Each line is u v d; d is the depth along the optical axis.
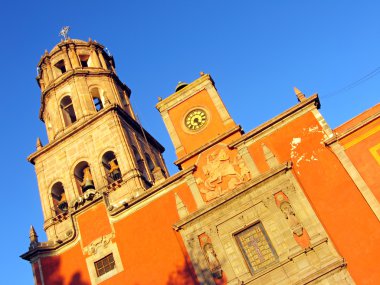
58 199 32.38
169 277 23.94
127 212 26.67
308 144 24.19
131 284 24.58
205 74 29.34
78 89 35.25
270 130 25.38
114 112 32.75
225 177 25.27
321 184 22.97
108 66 40.47
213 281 22.84
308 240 21.97
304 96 25.94
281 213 23.08
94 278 25.66
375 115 23.11
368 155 22.64
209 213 24.41
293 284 21.16
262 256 22.88
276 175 23.80
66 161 32.50
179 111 28.86
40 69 39.16
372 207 21.38
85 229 27.38
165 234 25.11
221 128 27.31
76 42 39.09
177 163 26.61
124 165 30.19
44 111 37.41
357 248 21.03
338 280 20.59
